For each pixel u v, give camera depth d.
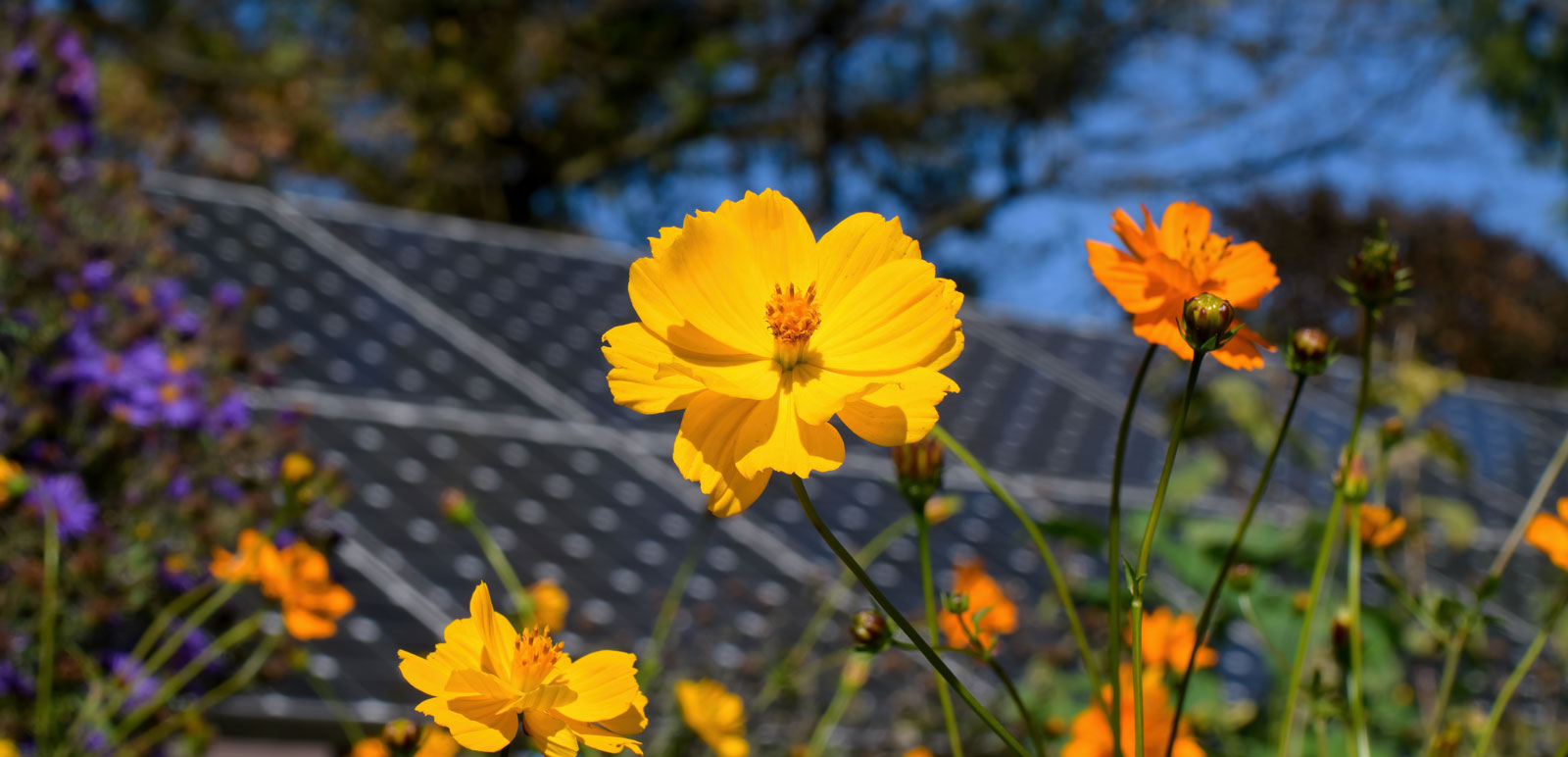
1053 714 3.14
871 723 3.70
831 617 4.23
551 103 19.59
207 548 3.03
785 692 3.36
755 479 1.00
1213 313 1.03
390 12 17.78
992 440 6.44
